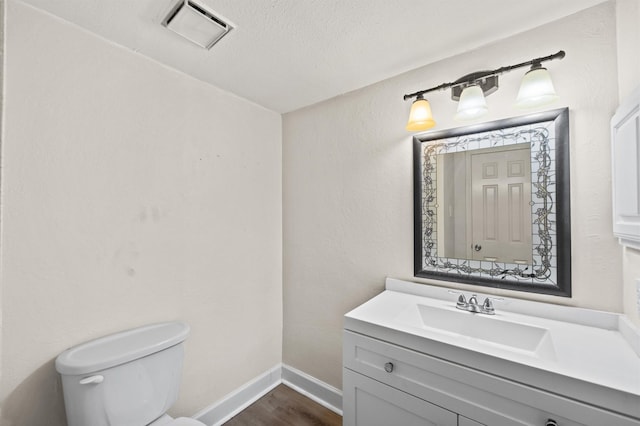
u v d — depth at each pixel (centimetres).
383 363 122
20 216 114
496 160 141
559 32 127
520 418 93
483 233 144
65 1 114
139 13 121
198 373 171
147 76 151
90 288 131
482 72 141
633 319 104
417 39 141
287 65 162
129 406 122
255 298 206
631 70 104
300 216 217
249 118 204
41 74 119
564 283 124
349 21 128
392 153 174
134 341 133
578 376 85
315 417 184
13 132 112
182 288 165
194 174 171
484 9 122
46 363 119
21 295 114
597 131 119
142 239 148
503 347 124
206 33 134
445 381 107
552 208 127
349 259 192
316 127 209
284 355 225
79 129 128
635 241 96
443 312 141
